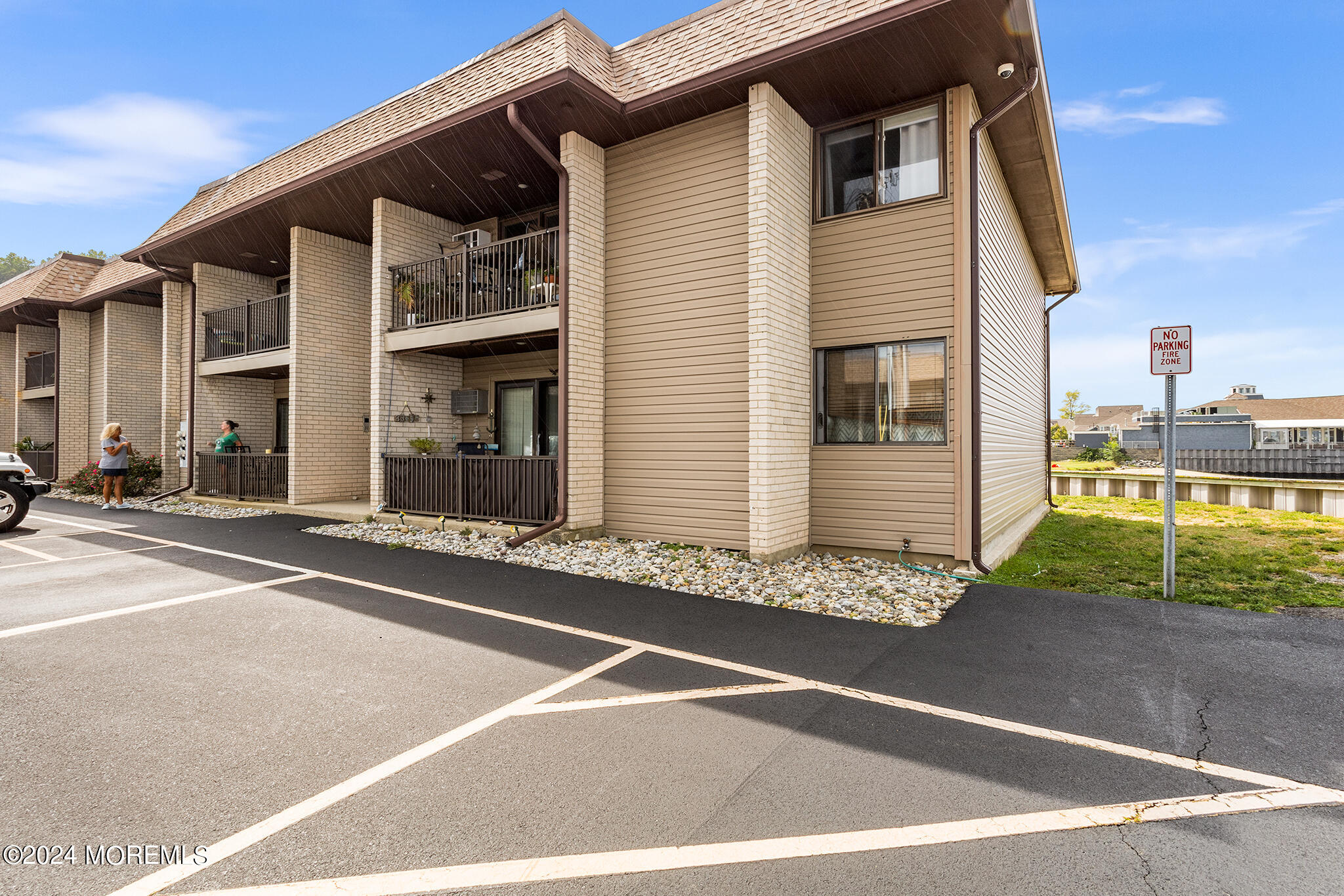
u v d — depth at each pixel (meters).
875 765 2.94
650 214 8.29
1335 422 49.62
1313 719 3.46
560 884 2.12
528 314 8.91
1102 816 2.56
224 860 2.22
